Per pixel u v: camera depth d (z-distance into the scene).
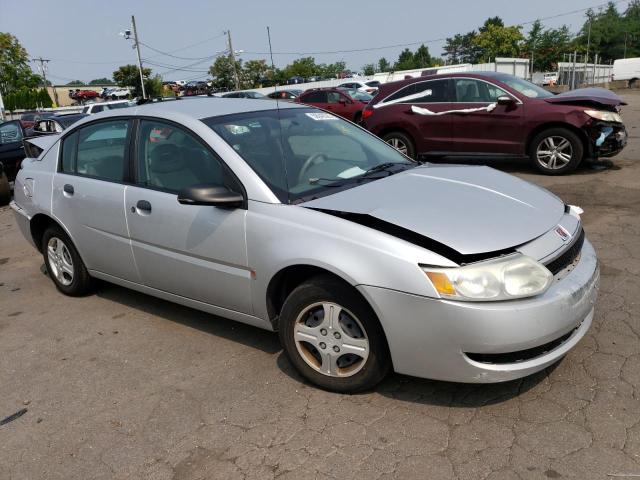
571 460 2.49
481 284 2.60
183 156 3.65
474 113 8.77
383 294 2.74
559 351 2.82
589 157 8.35
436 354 2.71
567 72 39.91
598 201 6.75
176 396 3.27
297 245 3.01
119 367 3.67
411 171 3.76
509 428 2.74
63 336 4.19
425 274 2.65
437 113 9.07
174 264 3.71
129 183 3.98
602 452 2.52
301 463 2.63
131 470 2.70
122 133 4.09
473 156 8.95
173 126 3.75
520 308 2.60
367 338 2.91
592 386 3.01
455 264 2.64
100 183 4.17
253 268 3.25
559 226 3.07
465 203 3.10
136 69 47.53
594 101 8.03
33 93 49.91
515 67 32.22
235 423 2.97
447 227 2.82
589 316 3.08
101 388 3.43
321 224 2.97
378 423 2.86
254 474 2.59
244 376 3.42
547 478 2.40
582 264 3.04
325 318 3.03
